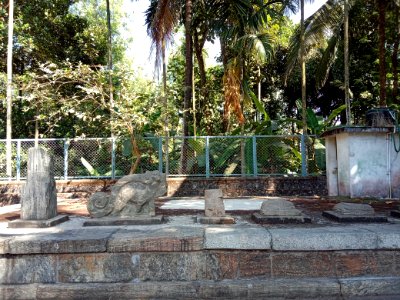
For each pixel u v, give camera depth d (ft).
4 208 24.36
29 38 43.47
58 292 13.03
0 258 13.52
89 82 34.12
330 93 67.26
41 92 34.27
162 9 35.96
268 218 16.15
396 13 44.91
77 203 27.32
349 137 26.53
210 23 41.34
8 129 34.40
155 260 13.61
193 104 45.19
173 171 35.27
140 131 37.55
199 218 16.35
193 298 12.92
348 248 13.46
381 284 13.01
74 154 34.94
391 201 24.56
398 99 50.16
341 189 28.12
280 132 46.75
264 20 39.68
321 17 39.06
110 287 13.08
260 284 13.00
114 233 14.25
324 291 12.91
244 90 38.83
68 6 49.62
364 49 59.21
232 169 34.60
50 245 13.38
